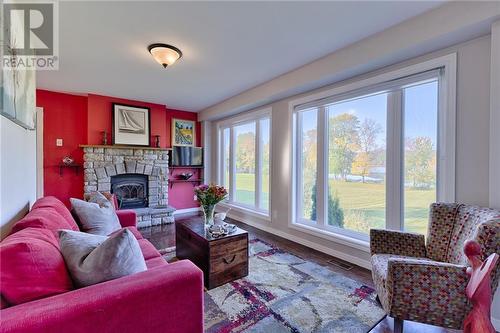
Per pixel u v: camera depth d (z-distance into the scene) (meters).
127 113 4.53
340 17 2.01
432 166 2.24
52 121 4.04
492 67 1.72
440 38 1.92
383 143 2.62
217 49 2.56
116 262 1.10
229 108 4.48
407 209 2.43
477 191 1.90
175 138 5.36
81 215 2.22
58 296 0.92
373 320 1.77
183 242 2.69
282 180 3.78
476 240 1.34
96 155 4.22
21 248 0.94
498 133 1.70
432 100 2.24
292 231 3.61
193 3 1.81
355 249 2.79
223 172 5.42
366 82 2.64
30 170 2.20
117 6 1.83
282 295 2.10
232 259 2.34
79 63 2.88
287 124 3.67
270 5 1.85
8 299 0.87
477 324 1.11
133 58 2.75
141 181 4.75
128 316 0.97
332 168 3.16
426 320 1.42
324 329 1.67
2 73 1.15
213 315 1.82
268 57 2.77
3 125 1.36
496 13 1.63
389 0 1.80
